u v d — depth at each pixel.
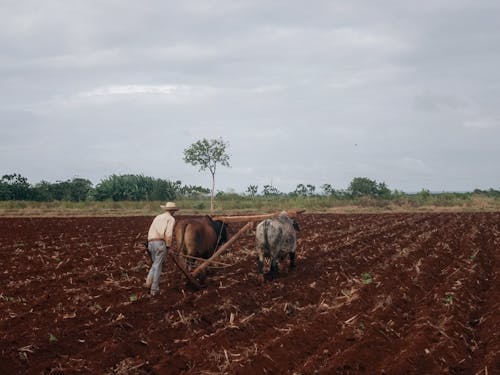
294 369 7.83
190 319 10.06
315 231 25.41
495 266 15.60
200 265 12.49
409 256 16.94
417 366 7.77
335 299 11.64
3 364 7.89
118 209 42.19
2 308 10.97
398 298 11.37
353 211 43.25
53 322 9.85
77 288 12.74
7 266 15.84
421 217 34.44
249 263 16.02
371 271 14.93
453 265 15.41
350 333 9.02
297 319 10.24
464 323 9.84
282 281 13.55
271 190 56.53
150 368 7.90
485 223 29.34
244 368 7.66
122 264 15.95
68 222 30.66
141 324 9.95
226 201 47.66
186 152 38.22
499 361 7.84
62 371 7.70
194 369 7.82
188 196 51.38
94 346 8.84
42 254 18.02
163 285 13.02
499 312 10.08
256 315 10.31
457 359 8.12
